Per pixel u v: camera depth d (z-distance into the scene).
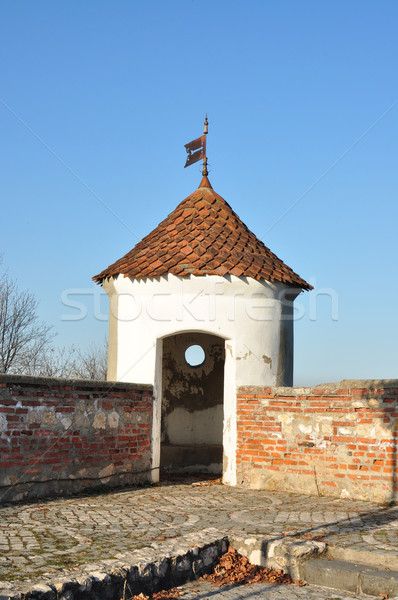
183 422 13.21
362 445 8.77
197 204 11.83
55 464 8.55
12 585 4.48
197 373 13.36
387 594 5.35
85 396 9.07
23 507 7.55
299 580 5.80
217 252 10.63
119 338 10.77
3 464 7.83
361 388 8.88
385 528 6.73
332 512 7.68
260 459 9.74
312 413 9.30
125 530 6.45
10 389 7.98
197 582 5.71
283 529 6.62
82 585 4.70
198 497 8.78
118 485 9.56
